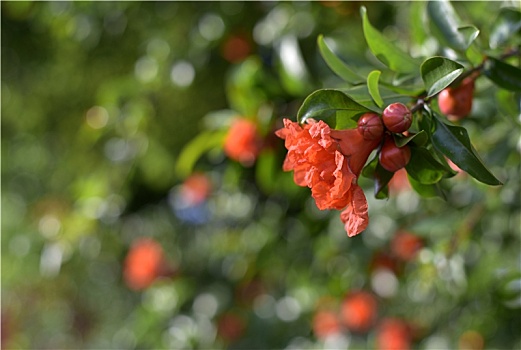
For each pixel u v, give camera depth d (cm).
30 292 218
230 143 84
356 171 54
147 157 152
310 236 107
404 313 119
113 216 142
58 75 177
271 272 127
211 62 143
